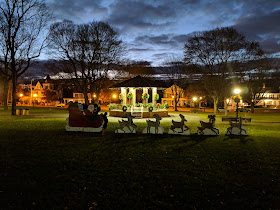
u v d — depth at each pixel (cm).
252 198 473
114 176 591
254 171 648
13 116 2677
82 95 9025
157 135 1269
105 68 3675
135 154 829
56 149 893
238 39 3303
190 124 1992
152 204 440
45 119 2270
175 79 5344
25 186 517
